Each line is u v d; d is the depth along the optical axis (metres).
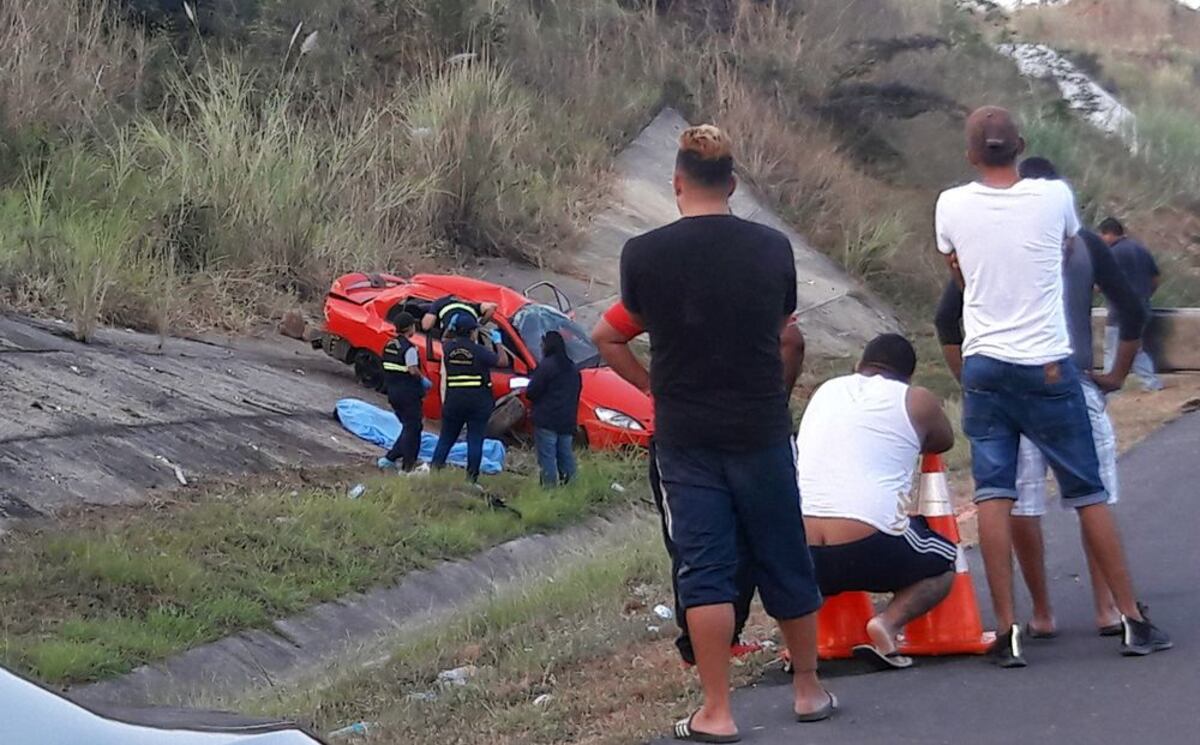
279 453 13.48
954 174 29.80
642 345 18.83
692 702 6.01
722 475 5.23
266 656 9.33
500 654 7.68
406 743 6.10
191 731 3.22
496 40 25.94
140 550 10.12
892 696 5.87
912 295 26.69
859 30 33.16
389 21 24.94
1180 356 15.91
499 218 23.03
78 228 16.88
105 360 14.53
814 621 5.52
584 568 10.04
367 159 21.70
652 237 5.19
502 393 15.91
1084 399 6.09
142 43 22.12
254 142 20.38
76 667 8.29
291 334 18.19
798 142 29.00
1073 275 6.26
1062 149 31.97
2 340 14.19
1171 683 5.73
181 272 18.38
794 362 5.46
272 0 24.22
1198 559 7.91
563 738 5.85
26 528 10.28
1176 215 32.97
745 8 31.67
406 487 12.73
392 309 16.89
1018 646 6.12
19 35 19.67
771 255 5.14
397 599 10.62
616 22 30.00
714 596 5.25
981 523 6.14
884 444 6.14
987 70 33.72
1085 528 6.14
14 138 18.48
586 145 26.20
